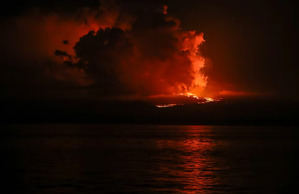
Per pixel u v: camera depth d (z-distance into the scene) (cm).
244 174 3622
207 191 2836
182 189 2903
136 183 3145
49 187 2992
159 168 4078
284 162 4641
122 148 7019
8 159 4984
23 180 3300
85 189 2919
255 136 11912
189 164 4456
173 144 8206
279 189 2912
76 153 5925
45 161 4753
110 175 3562
